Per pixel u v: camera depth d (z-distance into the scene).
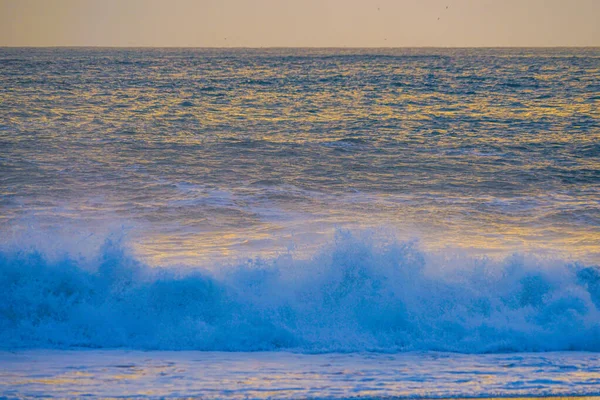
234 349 27.42
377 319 29.72
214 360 25.62
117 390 21.45
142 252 39.56
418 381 23.05
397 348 27.70
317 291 31.05
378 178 62.94
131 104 126.38
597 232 45.69
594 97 140.12
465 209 51.78
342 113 114.25
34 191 55.03
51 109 115.06
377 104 129.62
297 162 69.81
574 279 32.00
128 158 70.12
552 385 22.67
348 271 31.81
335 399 21.05
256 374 23.67
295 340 28.16
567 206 52.97
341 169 66.62
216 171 64.50
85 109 116.44
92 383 22.16
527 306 30.84
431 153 75.75
